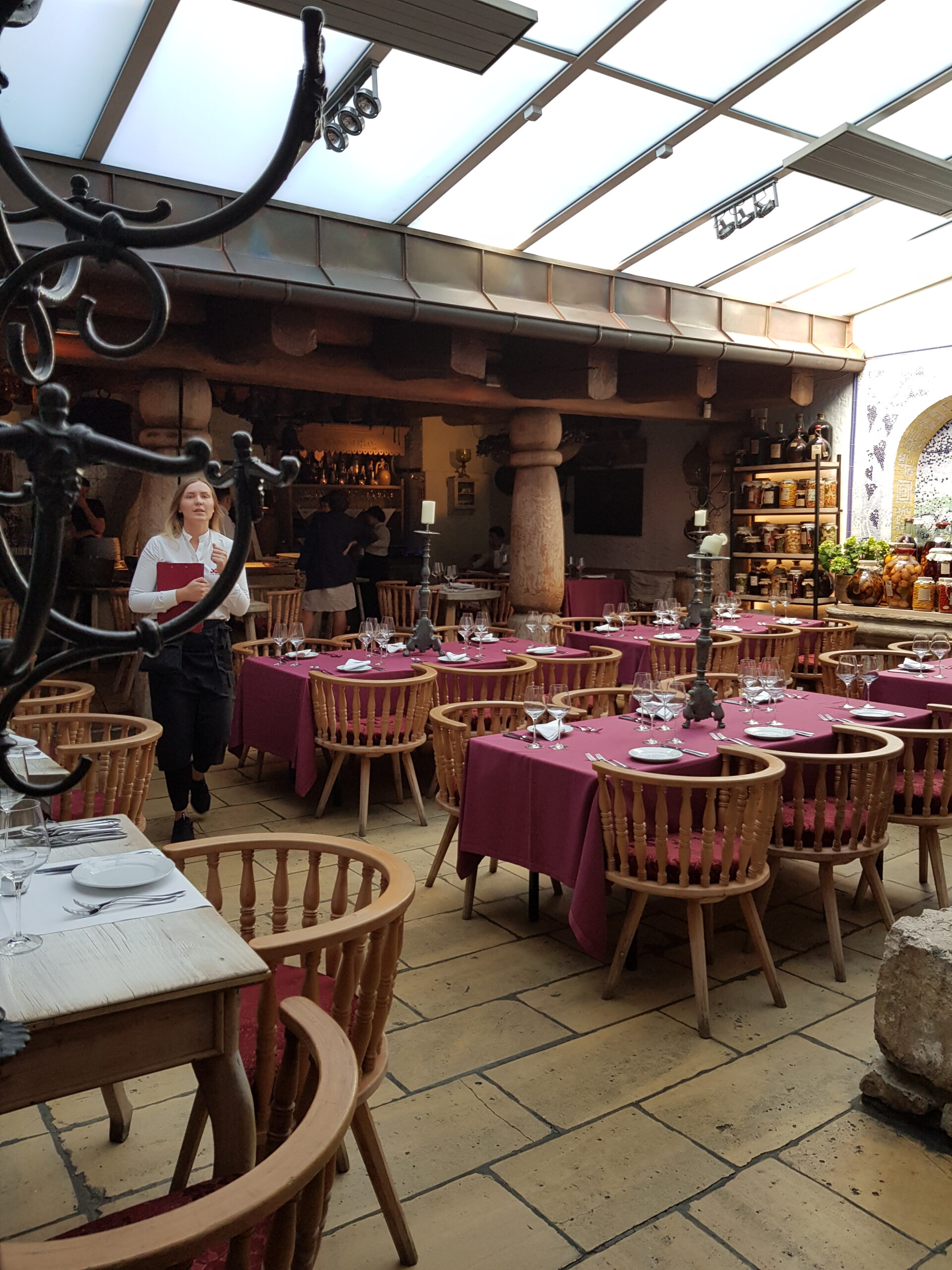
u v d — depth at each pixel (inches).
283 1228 47.1
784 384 357.1
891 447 361.4
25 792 35.1
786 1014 124.5
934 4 182.4
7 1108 57.2
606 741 151.4
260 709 214.4
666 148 218.4
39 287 43.3
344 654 236.7
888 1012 102.3
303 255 232.2
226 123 195.3
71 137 194.2
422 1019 121.7
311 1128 46.4
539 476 339.3
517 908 158.1
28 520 383.2
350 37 172.7
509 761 142.9
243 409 386.6
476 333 264.4
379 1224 86.1
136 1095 105.8
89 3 159.3
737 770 146.5
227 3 161.3
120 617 311.7
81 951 66.0
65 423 26.5
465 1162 94.4
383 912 73.9
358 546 365.4
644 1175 92.8
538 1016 122.9
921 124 227.9
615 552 506.3
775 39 189.6
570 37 182.5
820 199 264.7
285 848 91.7
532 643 264.2
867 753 137.0
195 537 168.4
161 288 39.8
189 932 69.3
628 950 127.5
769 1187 91.3
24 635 27.5
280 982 87.7
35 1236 83.9
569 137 216.1
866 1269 81.3
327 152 211.3
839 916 156.8
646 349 294.0
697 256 289.3
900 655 239.3
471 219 247.9
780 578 385.4
